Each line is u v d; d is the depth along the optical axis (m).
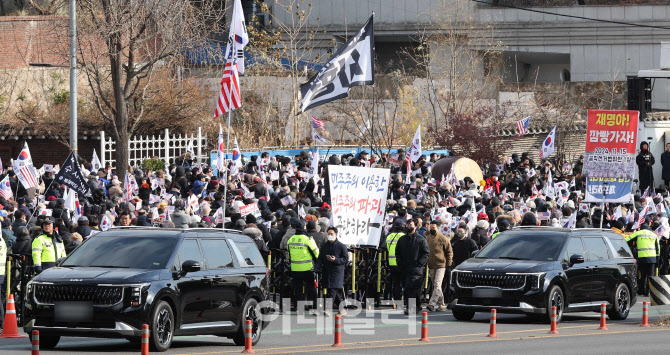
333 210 64.00
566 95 169.12
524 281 58.25
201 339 51.84
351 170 64.31
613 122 75.81
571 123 158.50
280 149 129.50
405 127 150.00
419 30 184.12
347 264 66.88
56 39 120.56
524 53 187.75
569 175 124.75
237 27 83.88
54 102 137.50
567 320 63.50
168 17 108.94
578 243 62.00
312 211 65.00
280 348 46.88
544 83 170.38
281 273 64.75
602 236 64.06
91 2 106.12
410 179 95.94
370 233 64.75
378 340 50.44
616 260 63.91
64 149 127.88
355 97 154.50
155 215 68.50
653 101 142.00
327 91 94.94
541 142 157.00
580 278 60.91
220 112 84.12
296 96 143.00
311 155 124.38
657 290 63.06
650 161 124.19
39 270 51.84
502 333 54.19
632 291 64.56
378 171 64.75
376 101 150.50
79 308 42.47
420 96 157.88
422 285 69.06
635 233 78.56
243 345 48.50
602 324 56.91
